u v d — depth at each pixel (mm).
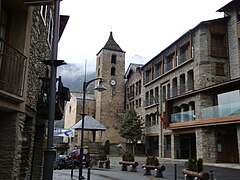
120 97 51938
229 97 22453
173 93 31859
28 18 7730
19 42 7398
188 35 29672
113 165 26156
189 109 28016
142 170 21047
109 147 39438
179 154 29547
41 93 10188
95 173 18875
